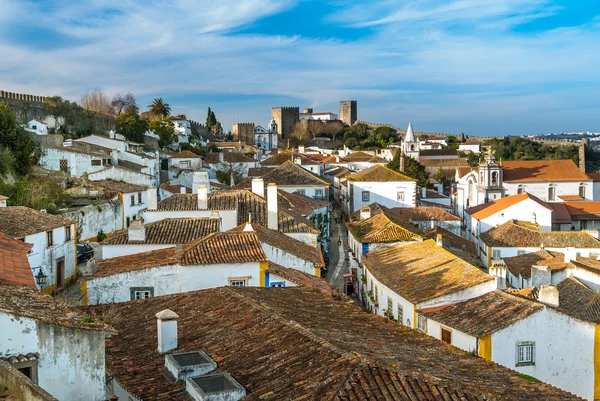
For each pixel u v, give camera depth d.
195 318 21.47
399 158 134.50
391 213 66.50
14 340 12.89
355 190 85.75
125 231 39.66
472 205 109.31
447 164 159.12
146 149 113.88
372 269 42.28
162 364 17.73
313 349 16.38
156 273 29.38
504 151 181.12
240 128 198.88
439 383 14.88
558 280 47.84
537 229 70.69
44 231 44.69
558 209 93.81
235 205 48.00
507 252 66.75
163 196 86.94
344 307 24.61
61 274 47.78
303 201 65.62
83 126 105.38
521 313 27.16
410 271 38.88
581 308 38.75
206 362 16.64
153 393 15.56
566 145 194.00
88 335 13.78
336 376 14.45
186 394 15.20
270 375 15.41
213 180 106.81
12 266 19.77
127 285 29.33
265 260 29.91
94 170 79.75
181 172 104.31
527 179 111.50
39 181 66.38
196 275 29.50
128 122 116.81
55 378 13.33
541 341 26.91
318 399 13.55
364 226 55.09
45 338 13.21
